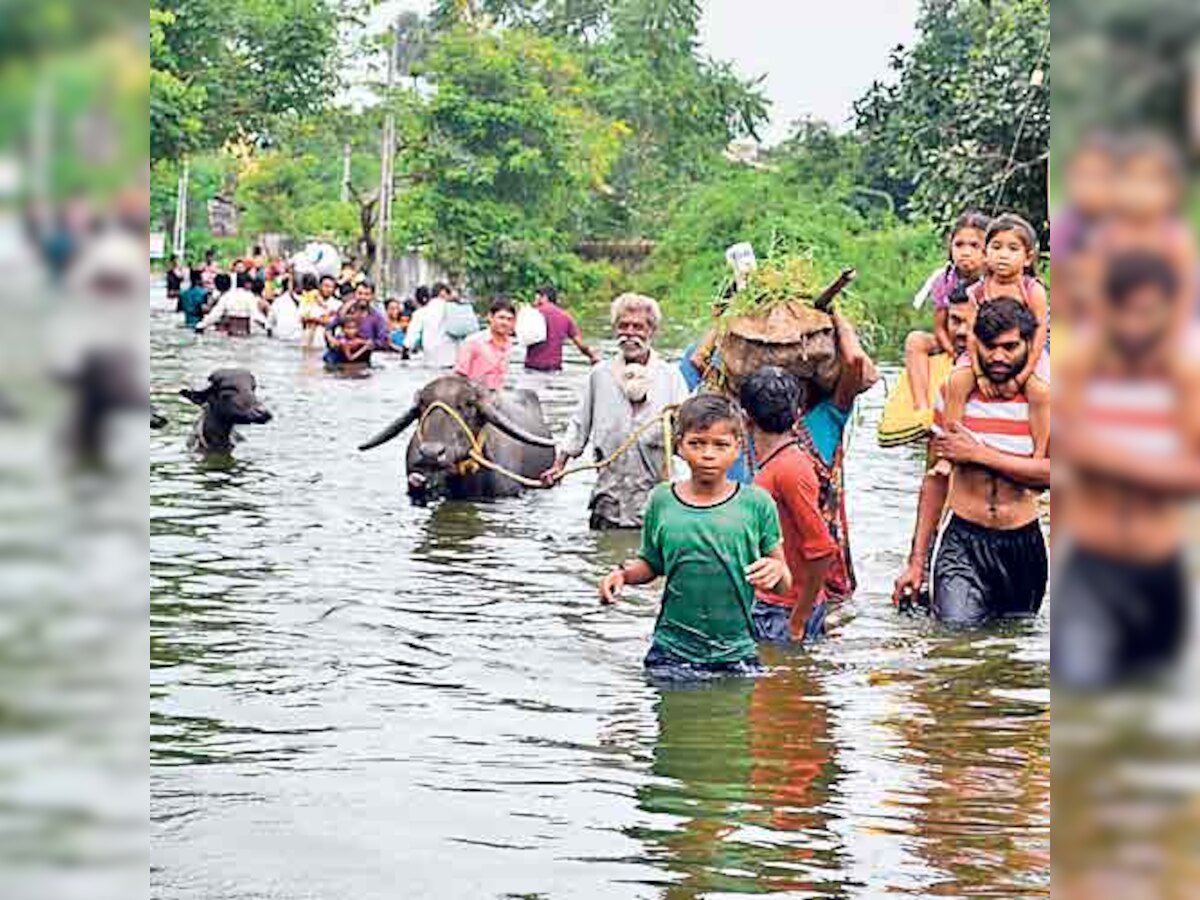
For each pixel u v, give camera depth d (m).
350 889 3.85
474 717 5.72
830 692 6.20
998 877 3.99
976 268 8.43
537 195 44.31
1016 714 5.84
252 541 9.45
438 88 42.72
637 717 5.76
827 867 4.09
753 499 6.56
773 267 8.46
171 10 33.28
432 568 8.79
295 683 6.16
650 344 10.73
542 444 11.77
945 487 8.09
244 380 13.52
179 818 4.41
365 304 23.47
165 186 45.69
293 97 36.16
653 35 60.91
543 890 3.87
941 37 27.00
